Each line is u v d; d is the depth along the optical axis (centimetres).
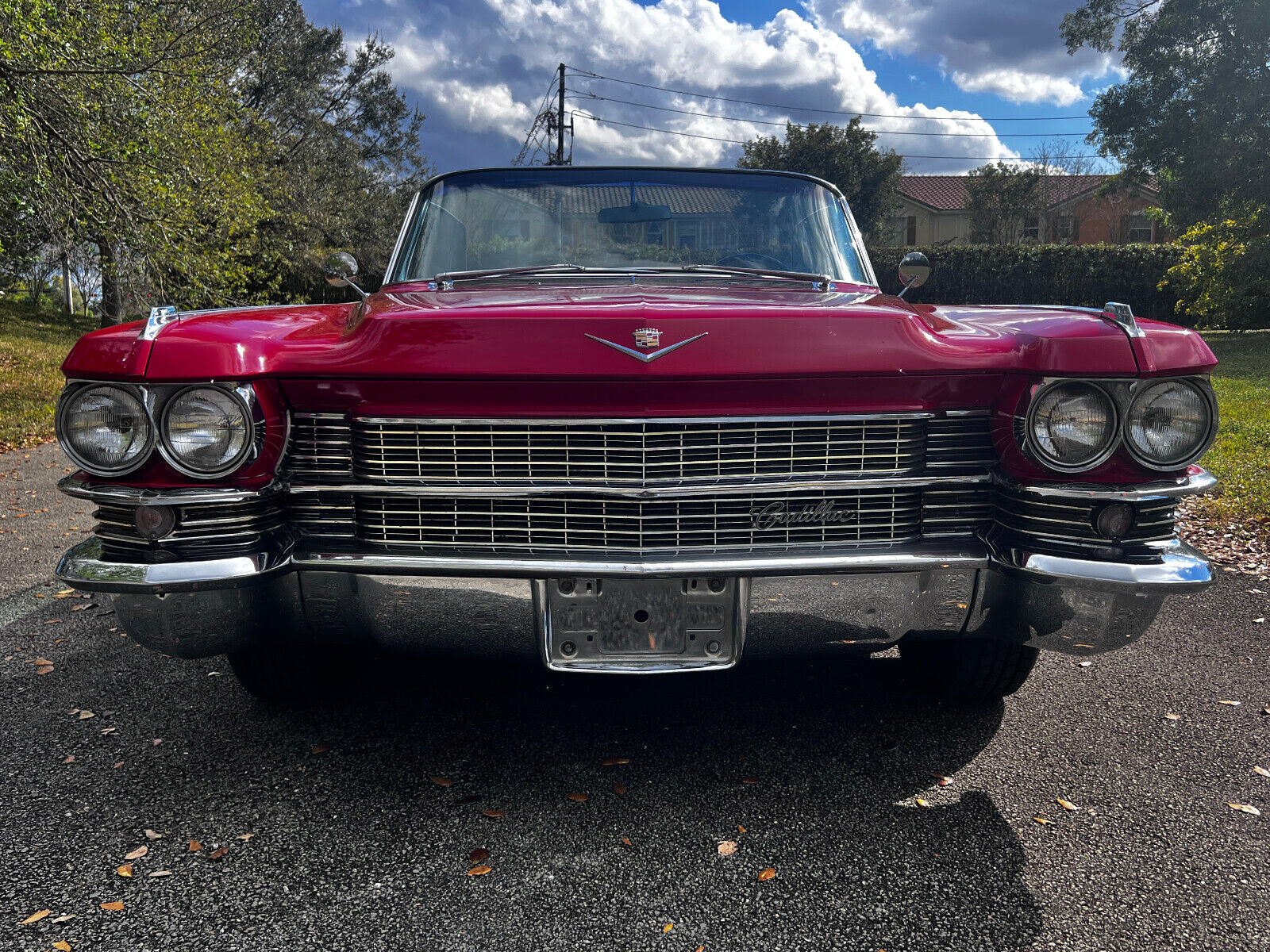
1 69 897
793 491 204
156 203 1087
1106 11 2192
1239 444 766
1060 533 202
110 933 170
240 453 197
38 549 469
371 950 166
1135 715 267
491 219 311
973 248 2827
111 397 195
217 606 202
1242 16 1978
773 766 234
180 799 218
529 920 175
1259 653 319
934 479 210
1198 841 201
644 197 316
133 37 1146
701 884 186
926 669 278
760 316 202
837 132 4269
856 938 170
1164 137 2125
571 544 205
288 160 2708
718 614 208
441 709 269
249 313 236
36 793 221
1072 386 199
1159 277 2634
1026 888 184
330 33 3159
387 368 199
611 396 199
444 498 205
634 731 255
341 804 216
